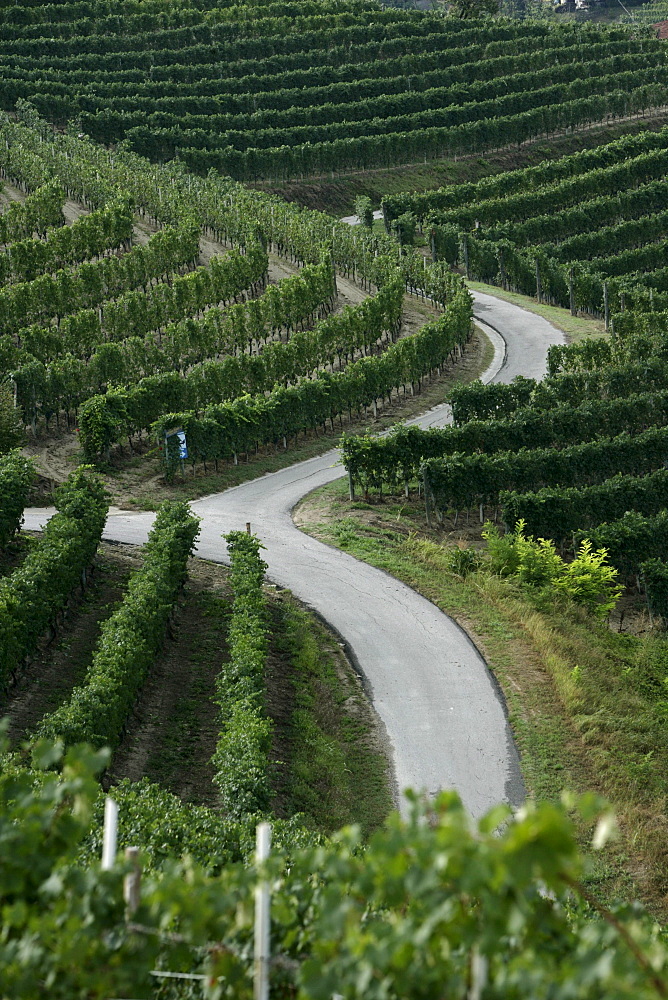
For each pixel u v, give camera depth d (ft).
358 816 106.22
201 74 597.11
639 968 20.13
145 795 84.33
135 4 643.45
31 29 604.08
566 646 140.67
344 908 22.68
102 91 554.05
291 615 151.02
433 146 560.61
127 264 321.11
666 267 410.93
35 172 400.88
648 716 122.21
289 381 288.92
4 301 279.49
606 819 18.63
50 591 135.13
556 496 187.52
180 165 490.90
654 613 169.27
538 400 249.96
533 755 115.34
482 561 173.68
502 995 20.80
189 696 127.54
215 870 67.05
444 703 127.75
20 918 24.47
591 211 470.80
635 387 261.85
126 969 25.31
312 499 211.20
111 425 217.56
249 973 26.81
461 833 19.57
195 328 279.49
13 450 179.73
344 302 363.76
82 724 98.68
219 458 233.14
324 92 588.09
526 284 410.31
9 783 29.68
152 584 135.85
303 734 118.11
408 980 21.72
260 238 384.06
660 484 195.42
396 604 157.58
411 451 210.38
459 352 333.62
